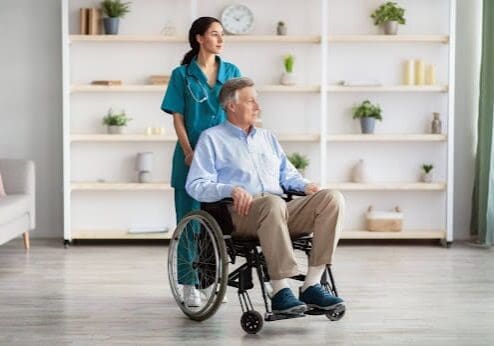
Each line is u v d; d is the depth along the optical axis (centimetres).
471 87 656
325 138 630
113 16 634
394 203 660
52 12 657
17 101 660
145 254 596
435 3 649
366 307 418
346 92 653
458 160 660
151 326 380
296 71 650
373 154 658
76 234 634
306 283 368
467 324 382
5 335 365
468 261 561
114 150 656
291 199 392
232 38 625
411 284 480
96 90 631
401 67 652
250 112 383
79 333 368
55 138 662
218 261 366
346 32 648
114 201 660
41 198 666
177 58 651
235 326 379
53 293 456
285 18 649
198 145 383
